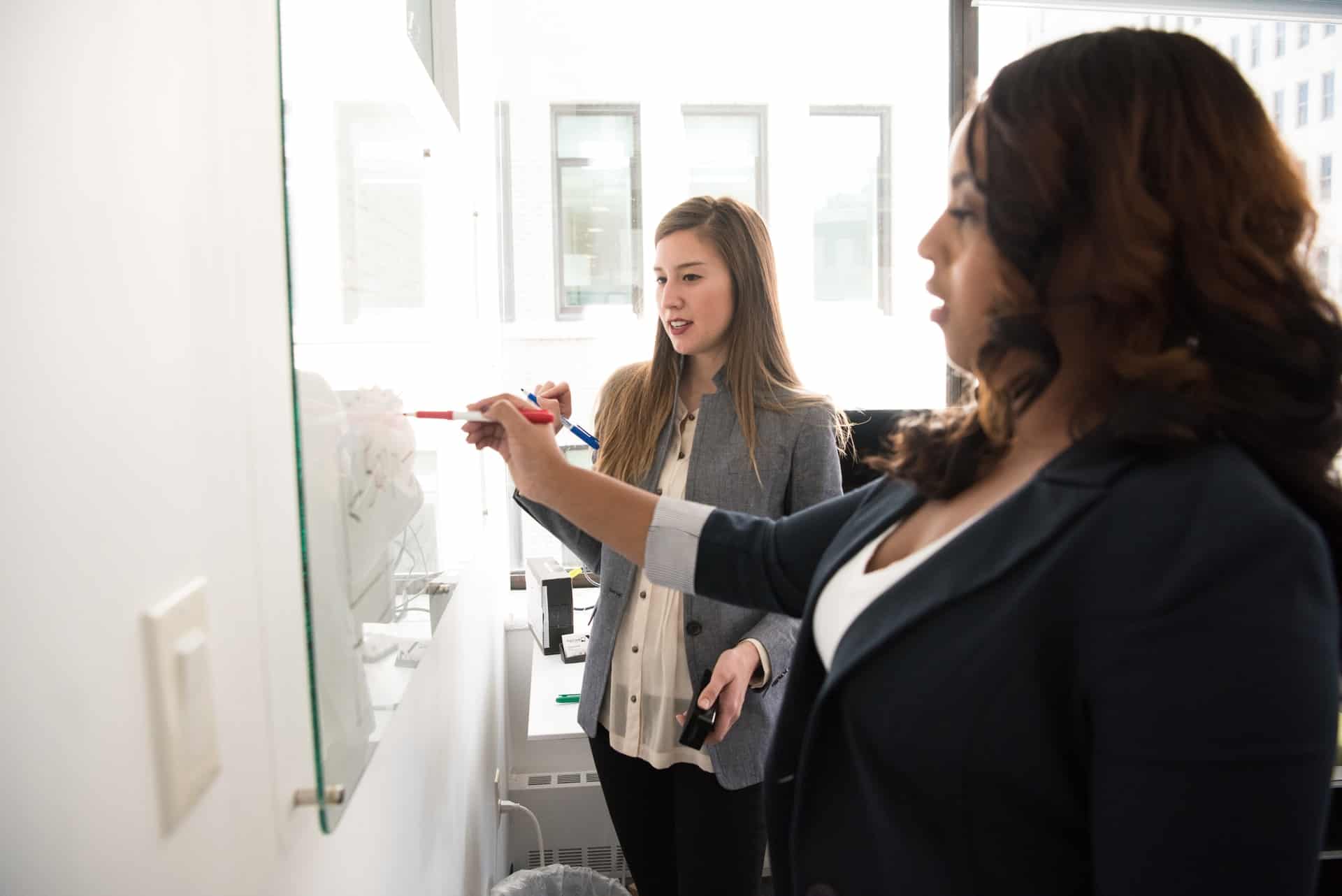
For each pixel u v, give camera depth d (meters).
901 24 2.39
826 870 0.58
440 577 1.06
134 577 0.40
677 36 2.34
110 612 0.38
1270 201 0.45
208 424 0.47
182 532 0.44
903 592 0.53
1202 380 0.44
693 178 2.41
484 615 1.72
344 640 0.59
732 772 1.24
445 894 1.14
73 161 0.36
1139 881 0.41
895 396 2.51
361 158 0.68
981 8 2.37
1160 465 0.45
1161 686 0.40
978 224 0.52
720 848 1.29
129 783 0.39
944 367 2.49
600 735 1.40
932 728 0.49
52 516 0.35
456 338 1.30
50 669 0.35
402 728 0.87
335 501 0.57
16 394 0.33
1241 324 0.44
